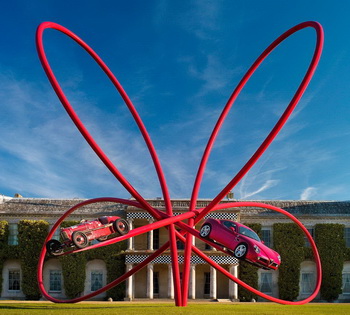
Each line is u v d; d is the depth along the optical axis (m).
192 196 27.45
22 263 49.72
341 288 50.19
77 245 23.72
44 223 50.38
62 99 20.88
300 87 21.59
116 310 24.11
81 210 51.88
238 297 49.66
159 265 51.94
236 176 24.17
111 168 23.31
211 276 48.47
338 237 50.75
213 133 27.53
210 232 24.47
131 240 49.62
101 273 50.44
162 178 27.06
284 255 50.25
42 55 20.75
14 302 37.97
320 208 53.16
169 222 25.34
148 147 26.97
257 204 28.92
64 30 22.56
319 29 21.83
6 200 54.31
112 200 28.66
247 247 22.75
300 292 50.44
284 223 51.06
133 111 26.41
